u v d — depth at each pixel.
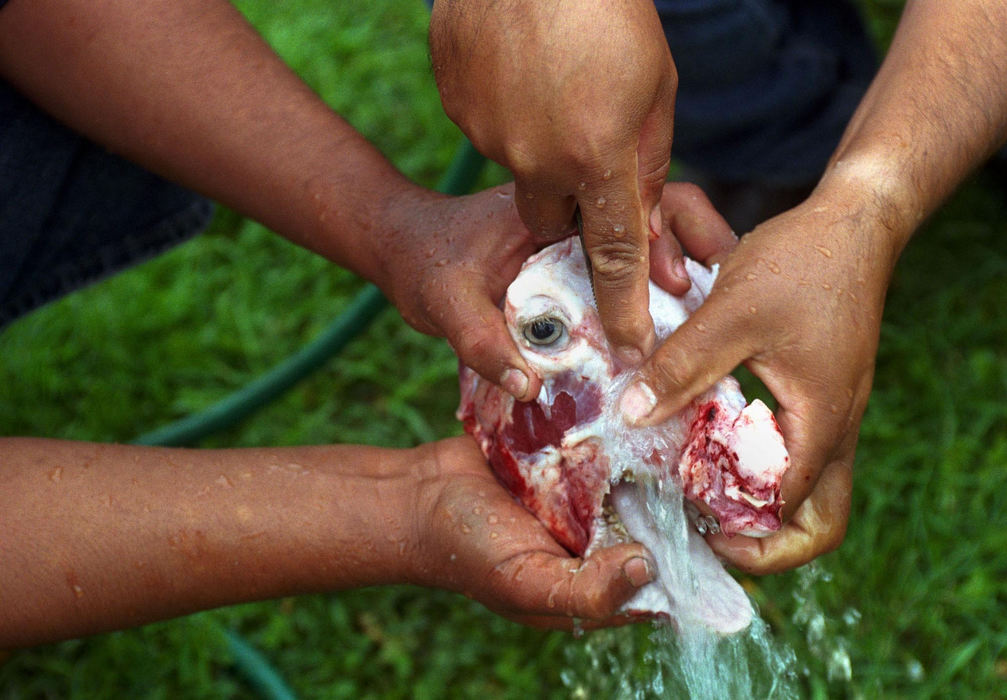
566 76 0.80
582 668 1.18
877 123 0.94
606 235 0.84
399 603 1.25
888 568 1.21
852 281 0.90
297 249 1.51
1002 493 1.24
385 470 0.95
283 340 1.44
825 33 1.26
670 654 0.95
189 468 0.94
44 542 0.92
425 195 0.99
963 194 1.48
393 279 0.98
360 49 1.76
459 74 0.81
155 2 1.01
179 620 1.21
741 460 0.86
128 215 1.09
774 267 0.90
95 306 1.44
